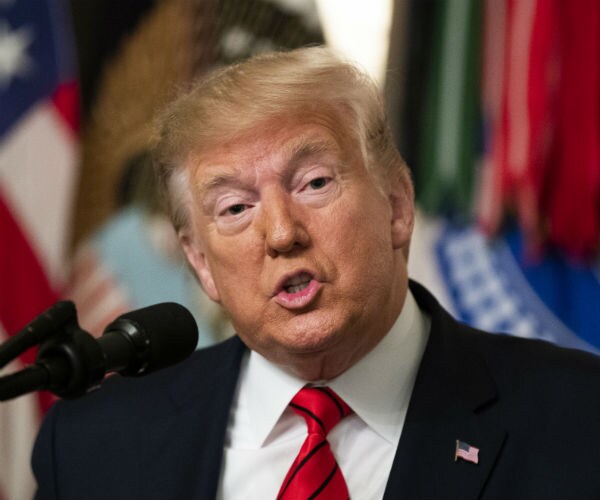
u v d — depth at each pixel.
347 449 3.16
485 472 2.96
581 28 5.31
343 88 3.02
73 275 5.62
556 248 5.35
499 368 3.25
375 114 3.10
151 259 5.57
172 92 3.48
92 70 5.66
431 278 5.43
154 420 3.54
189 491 3.30
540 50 5.32
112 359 2.35
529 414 3.07
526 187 5.28
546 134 5.34
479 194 5.39
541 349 3.33
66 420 3.68
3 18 5.66
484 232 5.38
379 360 3.20
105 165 5.66
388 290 3.06
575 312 5.29
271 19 5.62
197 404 3.51
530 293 5.32
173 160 3.19
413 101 5.46
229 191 2.98
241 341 3.57
